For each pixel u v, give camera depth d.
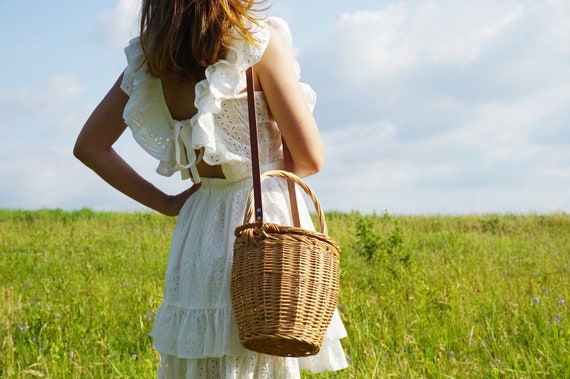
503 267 8.96
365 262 8.66
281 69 2.15
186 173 2.38
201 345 2.13
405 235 13.23
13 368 4.11
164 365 2.28
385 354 4.37
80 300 6.28
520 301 5.80
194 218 2.28
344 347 4.69
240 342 2.02
